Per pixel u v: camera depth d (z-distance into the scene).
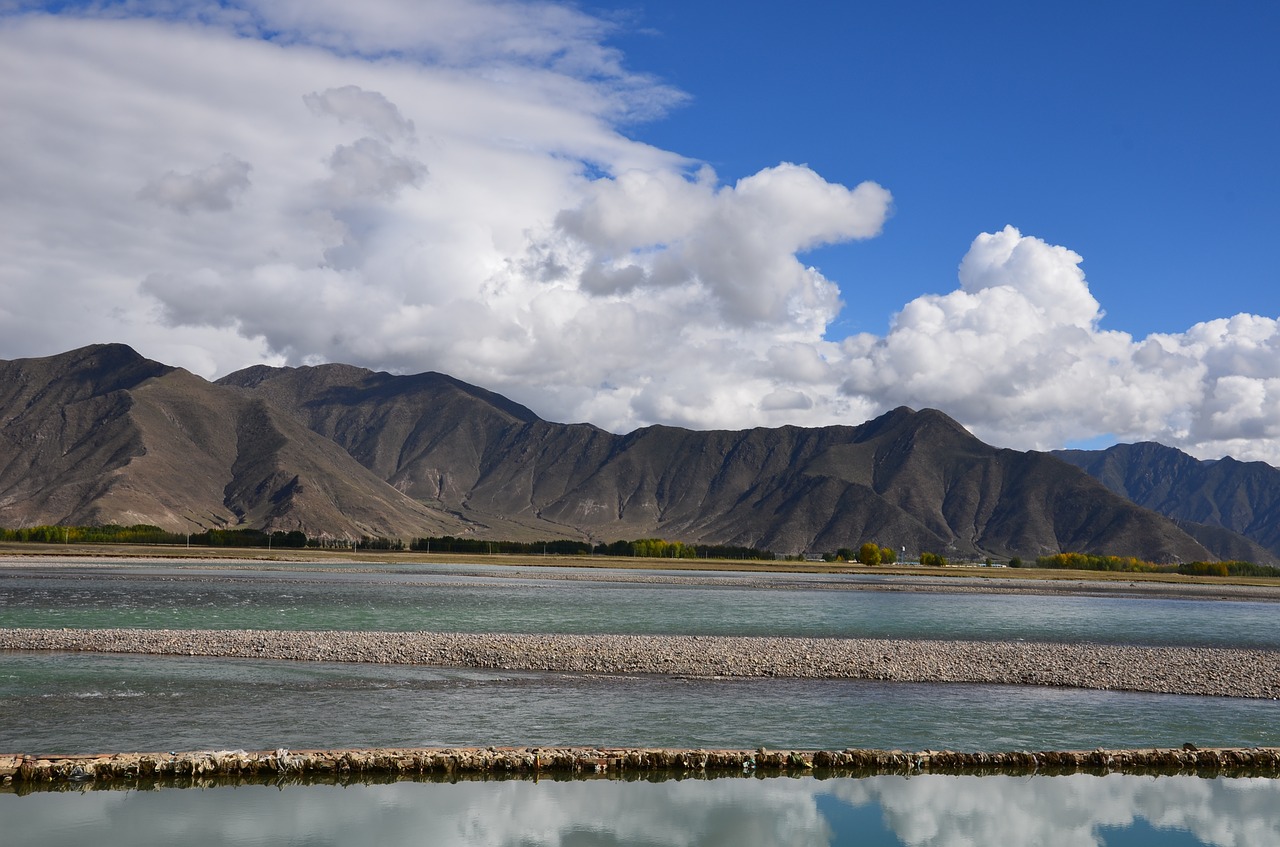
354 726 33.09
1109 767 31.33
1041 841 25.52
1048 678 45.09
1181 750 31.81
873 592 127.19
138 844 23.75
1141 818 27.44
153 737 31.16
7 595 78.31
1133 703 40.25
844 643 54.72
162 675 40.75
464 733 32.50
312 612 70.44
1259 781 30.81
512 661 45.56
